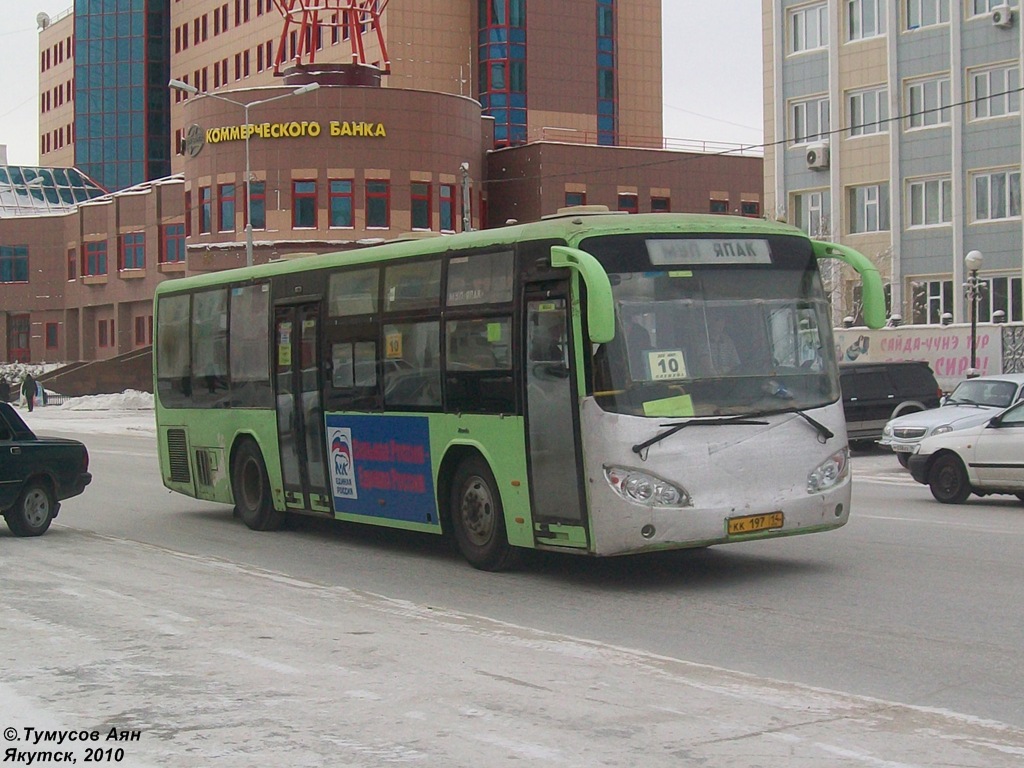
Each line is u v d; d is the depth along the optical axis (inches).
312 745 253.4
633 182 2785.4
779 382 473.1
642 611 428.5
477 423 504.4
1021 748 255.3
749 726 270.1
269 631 376.8
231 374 685.3
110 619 394.3
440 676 316.5
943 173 1801.2
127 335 3346.5
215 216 2400.3
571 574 508.4
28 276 3609.7
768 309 477.1
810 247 494.9
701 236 470.3
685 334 460.1
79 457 666.8
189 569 519.8
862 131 1897.1
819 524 476.4
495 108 3302.2
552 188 2714.1
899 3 1840.6
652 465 446.3
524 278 479.5
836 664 343.6
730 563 523.5
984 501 767.1
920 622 397.1
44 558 555.2
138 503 835.4
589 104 3395.7
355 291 582.9
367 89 2343.8
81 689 300.4
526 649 354.0
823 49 1939.0
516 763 241.9
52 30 4429.1
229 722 270.8
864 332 1545.3
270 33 3540.8
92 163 4121.6
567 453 459.5
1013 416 728.3
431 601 457.7
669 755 247.9
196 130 2437.3
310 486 619.5
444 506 531.5
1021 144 1712.6
